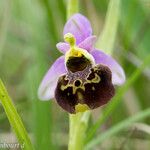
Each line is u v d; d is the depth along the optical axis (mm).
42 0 210
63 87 157
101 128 207
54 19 209
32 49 212
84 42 162
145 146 194
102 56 163
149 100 212
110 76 158
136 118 177
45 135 176
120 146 185
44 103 179
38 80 186
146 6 212
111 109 173
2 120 197
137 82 213
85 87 158
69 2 171
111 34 170
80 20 165
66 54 160
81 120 164
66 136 201
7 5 213
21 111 198
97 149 195
